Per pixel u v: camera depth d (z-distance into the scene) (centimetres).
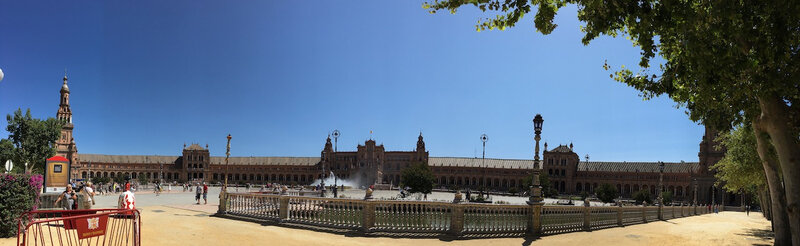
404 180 7488
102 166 15425
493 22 1294
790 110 1180
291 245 1390
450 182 15100
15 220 1212
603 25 1145
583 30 1382
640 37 1141
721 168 4097
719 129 1549
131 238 1201
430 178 7388
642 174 13138
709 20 1023
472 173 14900
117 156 16025
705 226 2853
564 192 13950
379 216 1716
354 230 1698
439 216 1736
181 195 5156
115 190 6234
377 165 15038
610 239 1831
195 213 2311
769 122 1191
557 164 14150
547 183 10200
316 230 1736
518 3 1166
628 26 1247
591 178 13862
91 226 879
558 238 1788
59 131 8325
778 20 1047
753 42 1105
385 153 15462
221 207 2206
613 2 1082
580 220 2150
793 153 1143
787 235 1567
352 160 15362
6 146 7662
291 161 16275
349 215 1756
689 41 1053
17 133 7900
